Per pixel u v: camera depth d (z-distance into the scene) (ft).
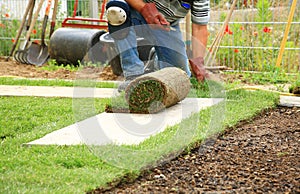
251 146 14.94
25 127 16.61
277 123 17.74
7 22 36.01
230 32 29.40
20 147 14.32
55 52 30.89
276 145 15.12
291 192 11.52
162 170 12.90
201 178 12.41
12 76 26.86
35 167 12.60
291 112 19.45
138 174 12.34
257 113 18.58
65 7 38.22
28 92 22.07
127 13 19.36
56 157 13.24
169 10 18.83
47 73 28.43
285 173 12.75
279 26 31.42
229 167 13.16
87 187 11.39
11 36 35.73
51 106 19.27
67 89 22.81
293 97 21.66
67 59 30.73
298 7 30.48
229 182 12.16
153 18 16.87
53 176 12.01
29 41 32.48
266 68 29.27
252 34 29.78
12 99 20.74
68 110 18.71
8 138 15.24
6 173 12.21
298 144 15.23
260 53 29.66
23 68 30.17
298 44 30.71
